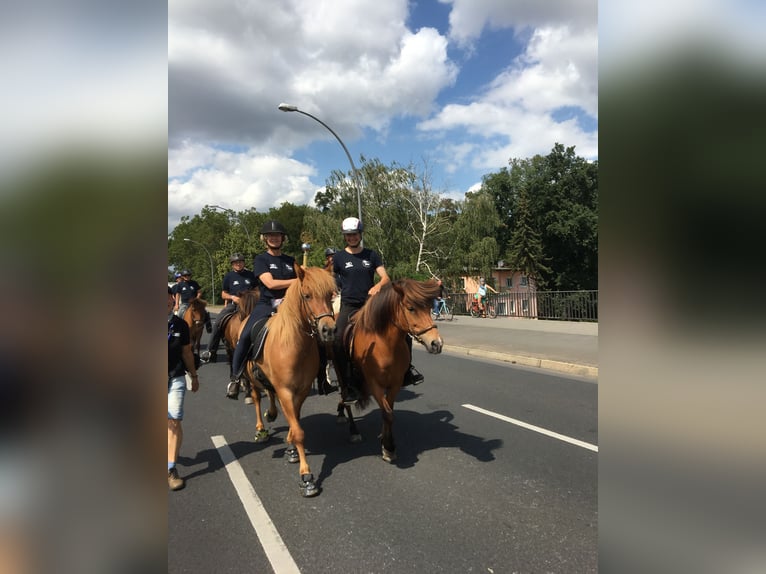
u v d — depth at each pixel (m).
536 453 5.10
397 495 4.14
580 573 2.98
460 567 3.06
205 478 4.61
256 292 7.19
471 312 25.00
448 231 33.00
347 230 5.56
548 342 13.42
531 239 44.16
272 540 3.43
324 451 5.32
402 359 4.72
